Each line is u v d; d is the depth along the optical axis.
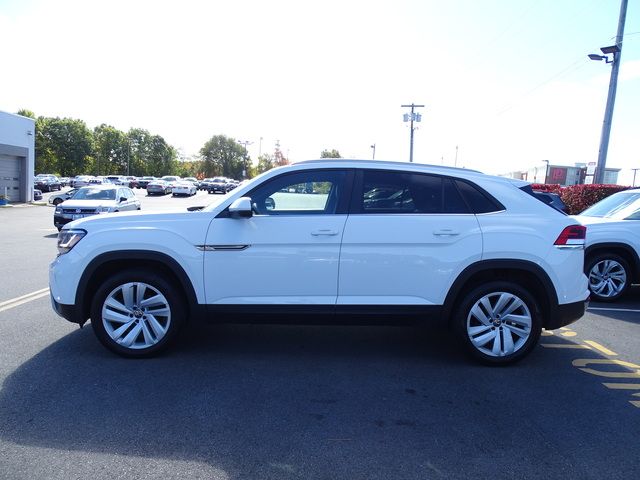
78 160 94.00
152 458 2.91
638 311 6.73
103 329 4.47
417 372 4.37
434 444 3.13
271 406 3.63
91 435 3.16
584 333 5.63
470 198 4.50
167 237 4.36
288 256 4.33
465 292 4.52
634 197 7.87
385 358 4.71
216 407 3.59
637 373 4.41
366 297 4.39
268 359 4.63
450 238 4.35
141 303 4.48
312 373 4.30
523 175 47.59
